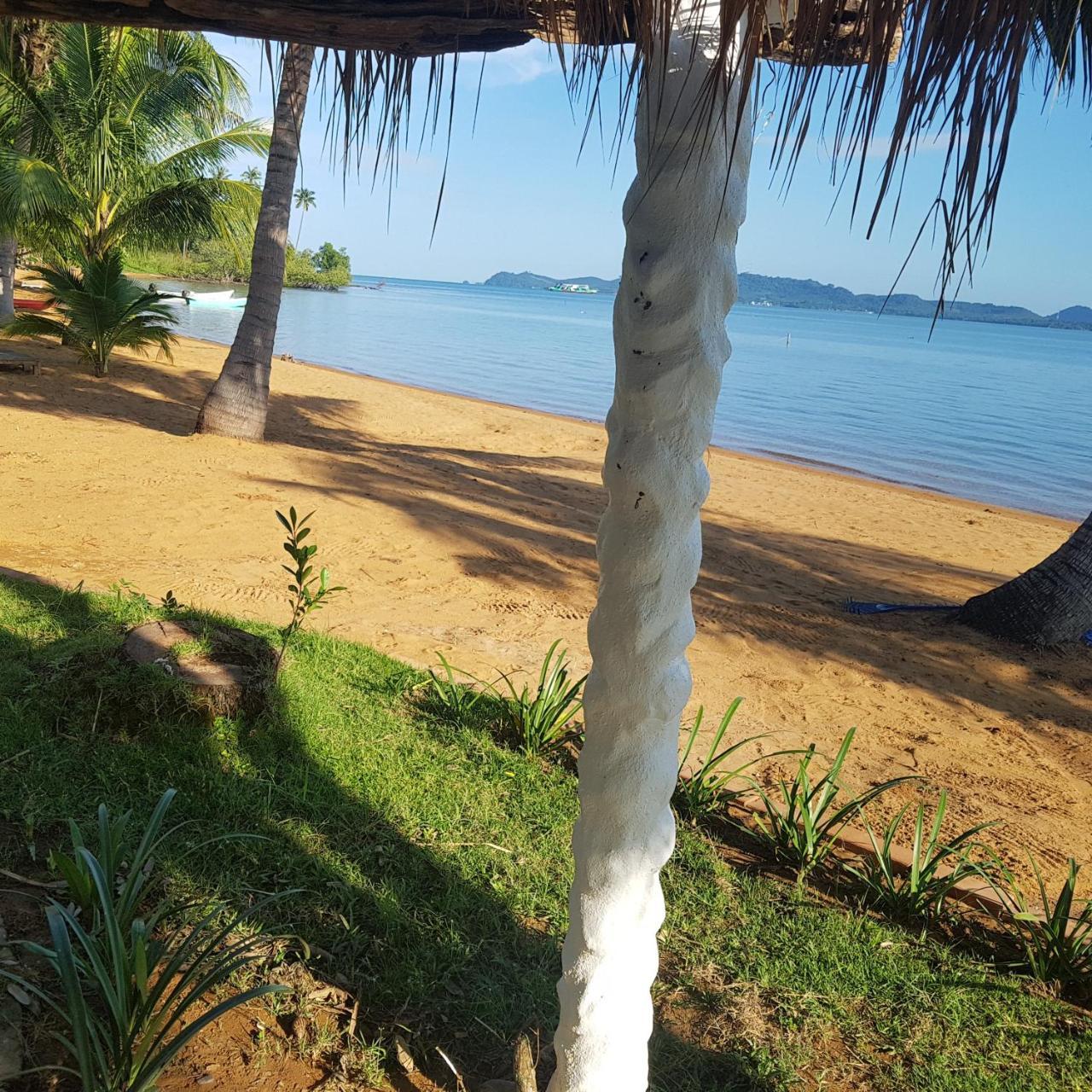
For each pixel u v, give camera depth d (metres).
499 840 3.85
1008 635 7.50
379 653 5.80
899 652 7.20
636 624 1.94
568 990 2.16
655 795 2.05
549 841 3.89
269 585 6.84
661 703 1.99
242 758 4.05
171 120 16.62
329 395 18.66
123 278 15.96
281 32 1.87
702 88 1.49
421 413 18.14
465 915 3.33
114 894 3.06
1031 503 15.96
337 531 8.39
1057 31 1.56
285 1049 2.63
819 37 1.30
